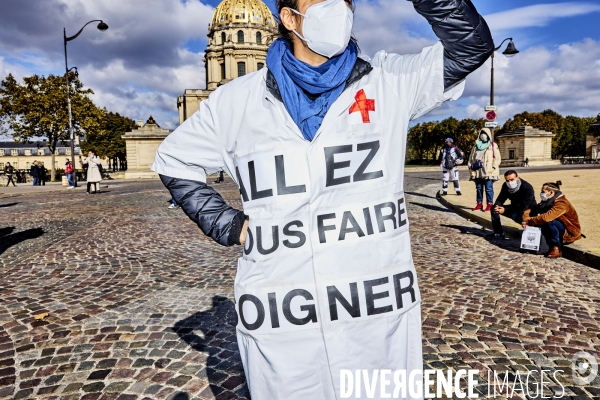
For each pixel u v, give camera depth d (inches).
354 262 51.3
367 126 52.6
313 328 51.3
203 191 60.2
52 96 1446.9
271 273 52.1
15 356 130.6
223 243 59.2
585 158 2084.2
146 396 108.0
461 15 50.1
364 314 51.4
